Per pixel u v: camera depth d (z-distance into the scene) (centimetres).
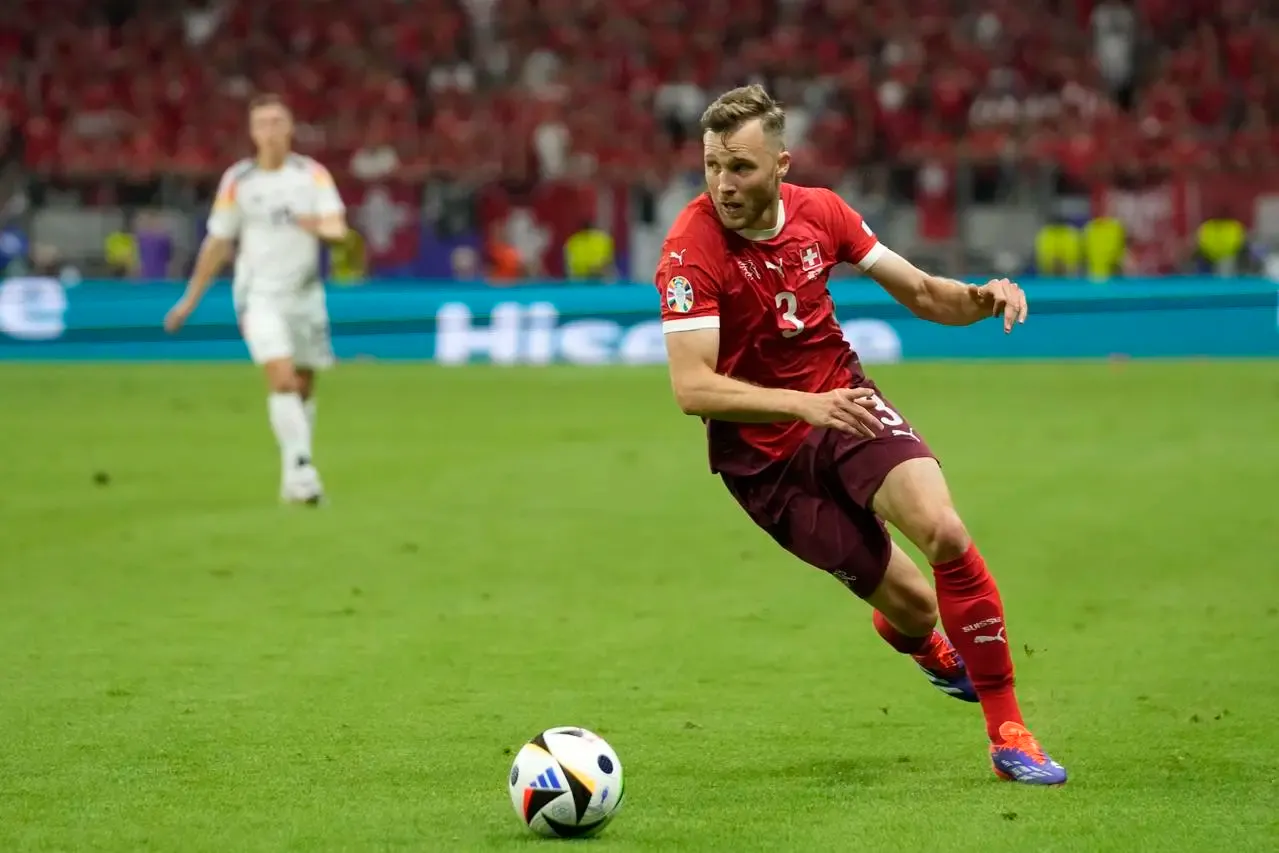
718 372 1941
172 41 11088
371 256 9706
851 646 2605
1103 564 3278
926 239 9375
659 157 10238
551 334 8088
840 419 1764
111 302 8138
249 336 4069
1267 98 10356
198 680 2370
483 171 9788
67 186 9856
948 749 1998
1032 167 9512
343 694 2286
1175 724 2103
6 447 5169
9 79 10812
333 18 11288
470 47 11162
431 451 5072
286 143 4050
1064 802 1744
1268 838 1606
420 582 3136
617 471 4644
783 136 1833
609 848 1586
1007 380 6994
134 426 5697
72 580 3150
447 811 1723
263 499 4175
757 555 3428
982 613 1823
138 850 1591
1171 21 10844
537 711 2192
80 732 2077
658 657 2528
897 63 10656
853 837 1617
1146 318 7919
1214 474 4469
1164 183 9550
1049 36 10781
